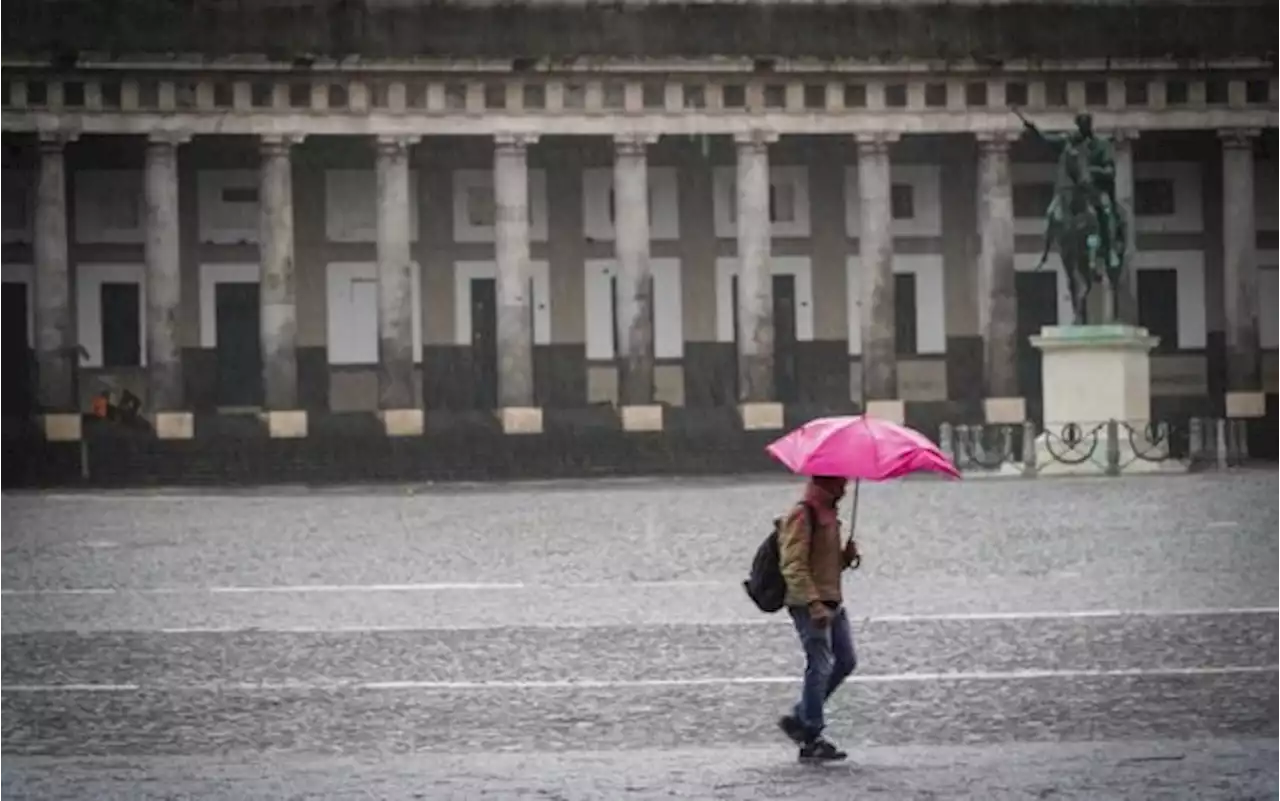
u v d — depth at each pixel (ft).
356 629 177.58
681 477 482.69
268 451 510.58
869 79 544.21
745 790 104.12
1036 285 575.79
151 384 528.63
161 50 527.81
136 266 556.92
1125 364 410.11
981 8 543.80
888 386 545.44
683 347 570.05
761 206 544.62
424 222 565.94
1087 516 292.40
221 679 149.28
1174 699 133.59
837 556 113.91
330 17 529.86
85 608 195.42
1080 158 409.08
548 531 289.94
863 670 148.56
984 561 229.66
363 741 123.75
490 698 139.85
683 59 538.88
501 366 536.42
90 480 492.95
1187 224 579.89
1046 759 111.65
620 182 541.75
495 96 537.65
